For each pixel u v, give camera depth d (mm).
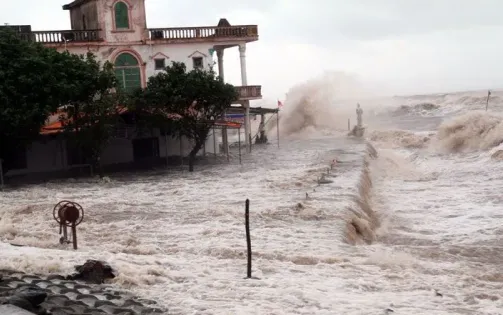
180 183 39625
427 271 20438
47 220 28484
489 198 34781
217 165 48219
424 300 16375
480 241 26375
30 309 11828
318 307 14898
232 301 15023
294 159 48938
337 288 17125
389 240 27391
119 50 52312
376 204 35156
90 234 25391
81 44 51125
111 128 43969
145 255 21188
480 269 21406
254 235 24531
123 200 33781
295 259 20781
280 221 27016
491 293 17578
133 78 52875
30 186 40656
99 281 16094
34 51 42188
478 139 52031
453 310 15547
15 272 16047
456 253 24344
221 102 45406
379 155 53219
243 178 40188
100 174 44094
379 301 15812
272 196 32938
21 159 46000
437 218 31141
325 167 42312
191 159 45750
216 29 54438
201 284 16594
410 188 39469
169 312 13852
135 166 49594
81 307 12961
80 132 43188
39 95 41312
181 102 44562
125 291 15336
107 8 51969
